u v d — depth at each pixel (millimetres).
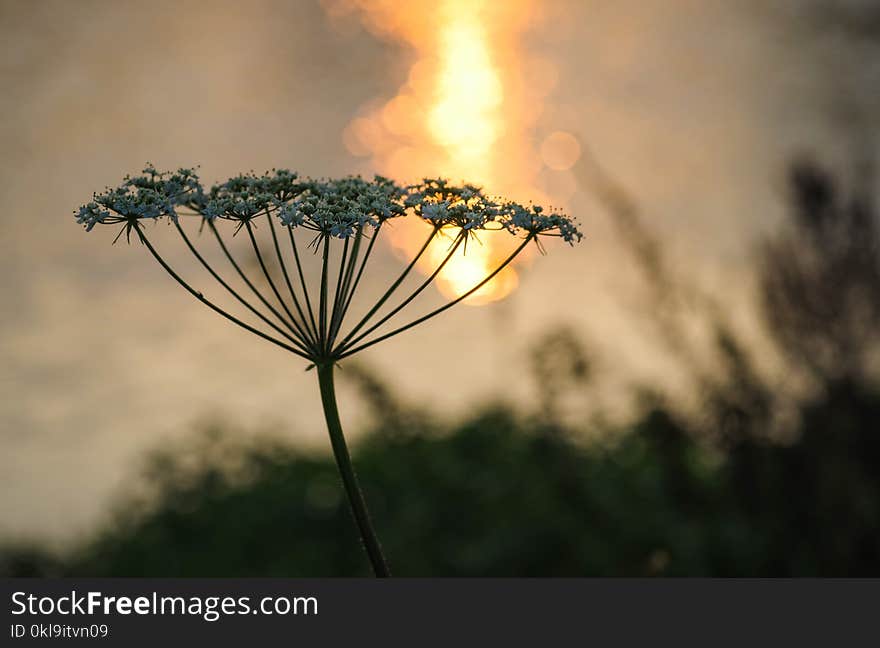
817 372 6438
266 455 11078
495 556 7465
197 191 3715
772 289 6559
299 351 3445
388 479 9344
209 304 3494
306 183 3838
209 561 9320
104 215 3574
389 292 3537
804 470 6270
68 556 10125
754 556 6176
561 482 7566
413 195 3773
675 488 6789
